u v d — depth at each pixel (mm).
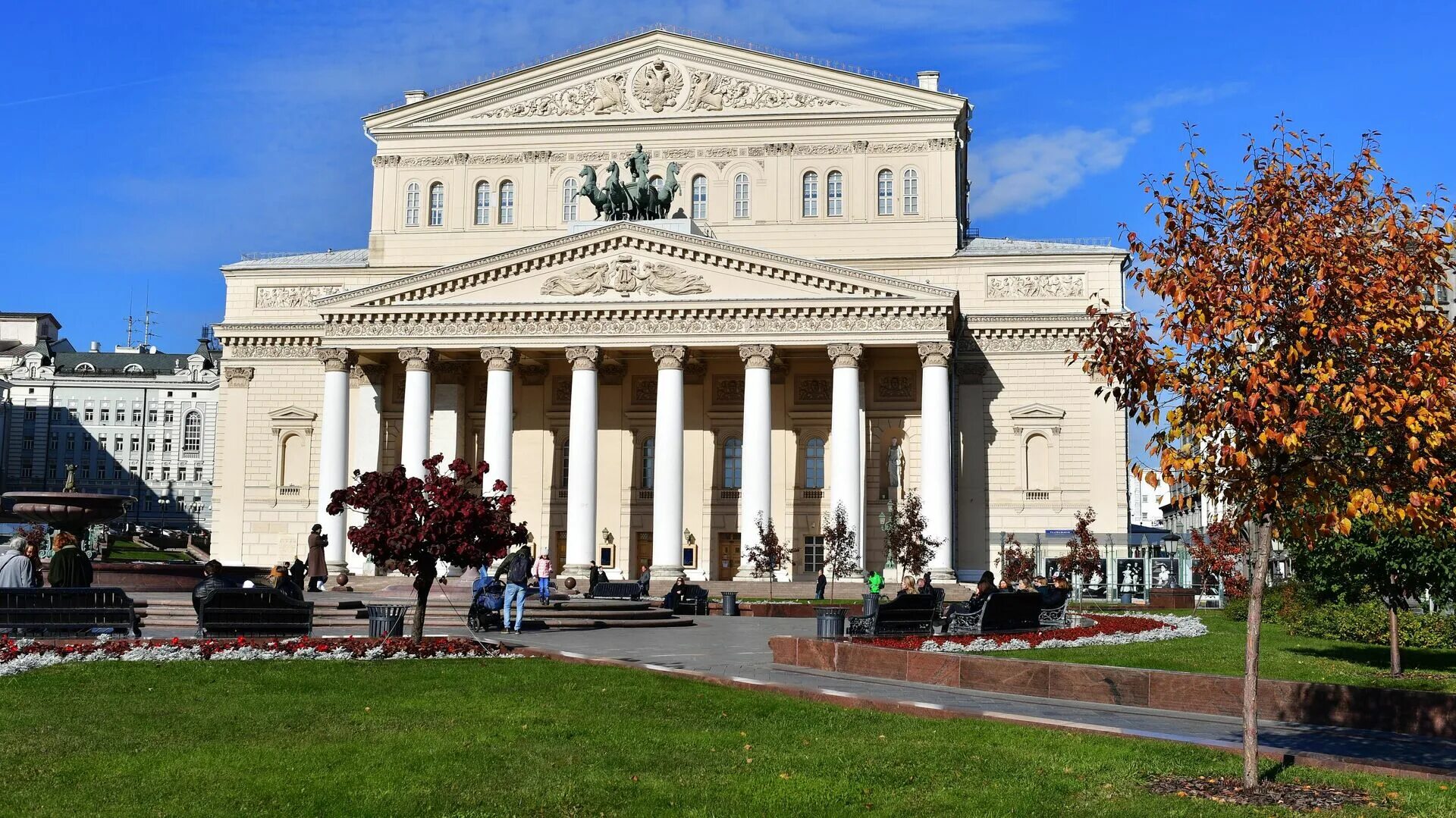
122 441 173500
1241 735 21125
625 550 85500
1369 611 39094
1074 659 33156
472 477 31391
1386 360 16594
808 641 31906
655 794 16312
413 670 27656
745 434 77000
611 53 90812
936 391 75938
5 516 81688
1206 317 17125
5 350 183125
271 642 30359
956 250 87062
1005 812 15273
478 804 15812
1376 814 15031
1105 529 82625
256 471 89188
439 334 80000
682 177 89688
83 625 30953
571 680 26484
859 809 15594
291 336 89500
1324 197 17406
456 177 91562
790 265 77375
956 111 87750
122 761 17938
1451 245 17156
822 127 88938
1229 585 69500
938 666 28156
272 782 16750
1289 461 17156
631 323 78562
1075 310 84750
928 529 75375
